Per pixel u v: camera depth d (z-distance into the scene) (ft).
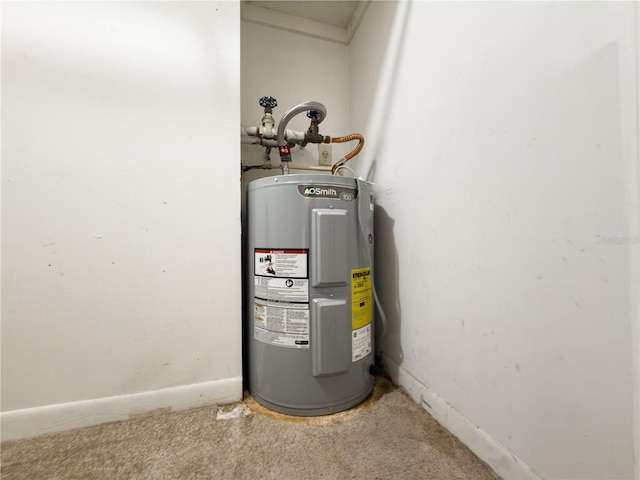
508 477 1.66
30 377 2.14
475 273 1.92
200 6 2.54
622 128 1.14
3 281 2.08
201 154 2.53
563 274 1.38
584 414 1.30
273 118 3.74
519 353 1.61
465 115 1.99
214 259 2.57
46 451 1.99
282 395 2.43
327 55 4.16
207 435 2.16
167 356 2.45
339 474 1.78
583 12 1.27
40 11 2.15
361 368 2.58
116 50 2.32
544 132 1.46
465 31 1.98
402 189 2.81
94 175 2.26
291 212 2.39
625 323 1.15
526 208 1.56
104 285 2.29
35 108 2.13
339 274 2.42
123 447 2.04
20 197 2.10
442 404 2.23
